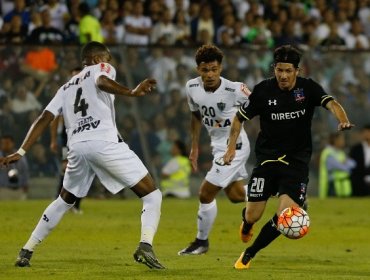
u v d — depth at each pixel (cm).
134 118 7081
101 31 7381
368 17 8900
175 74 7188
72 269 3097
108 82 2938
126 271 3050
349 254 3738
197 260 3453
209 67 3597
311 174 7481
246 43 7806
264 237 3142
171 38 7556
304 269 3212
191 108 3822
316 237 4397
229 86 3709
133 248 3831
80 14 7056
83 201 6562
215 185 3694
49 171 6712
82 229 4581
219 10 7912
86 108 3036
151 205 3039
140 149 7062
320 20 8488
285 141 3091
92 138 3017
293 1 8588
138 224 4897
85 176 3080
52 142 5122
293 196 3036
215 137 3800
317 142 7506
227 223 5050
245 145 3800
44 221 3119
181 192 7038
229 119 3738
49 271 3036
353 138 7594
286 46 3031
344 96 7681
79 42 6962
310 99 3059
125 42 7494
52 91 6825
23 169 6575
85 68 3088
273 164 3098
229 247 3981
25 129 6775
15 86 6762
